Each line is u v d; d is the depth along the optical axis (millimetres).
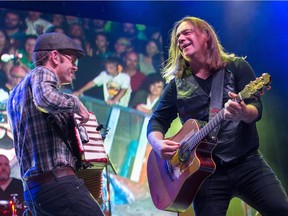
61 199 2281
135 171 6113
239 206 5324
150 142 3059
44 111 2350
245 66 2781
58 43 2559
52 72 2451
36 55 2559
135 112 6348
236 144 2672
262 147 6582
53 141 2365
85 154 2588
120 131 6195
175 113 3141
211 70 2869
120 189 5957
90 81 6234
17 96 2494
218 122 2574
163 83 6586
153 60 6664
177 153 2904
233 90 2764
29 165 2369
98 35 6488
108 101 6250
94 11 6645
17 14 6117
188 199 2809
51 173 2314
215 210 2658
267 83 2266
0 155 5465
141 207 5988
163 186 3031
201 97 2850
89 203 2305
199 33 2879
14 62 5902
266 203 2533
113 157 6062
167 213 6027
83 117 2438
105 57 6426
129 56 6555
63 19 6367
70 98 2375
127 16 6793
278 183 2604
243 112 2402
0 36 5938
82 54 2643
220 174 2709
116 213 5840
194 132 2809
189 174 2744
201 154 2738
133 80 6469
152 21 6898
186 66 3004
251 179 2615
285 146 6559
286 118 6586
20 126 2422
